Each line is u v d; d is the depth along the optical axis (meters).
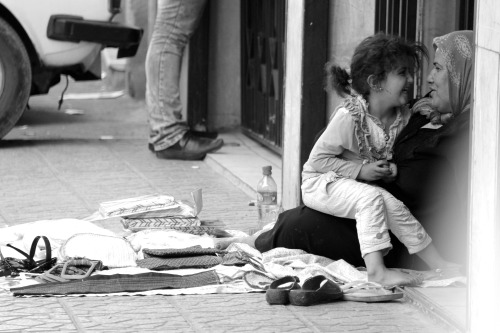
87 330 6.68
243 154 13.80
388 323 6.89
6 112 14.30
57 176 12.46
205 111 15.48
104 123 17.09
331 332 6.69
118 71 21.23
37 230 8.92
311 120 9.74
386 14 9.66
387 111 7.89
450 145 7.80
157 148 13.78
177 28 13.64
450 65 7.84
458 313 6.80
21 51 14.21
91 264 7.95
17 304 7.22
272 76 14.02
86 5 14.41
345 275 7.80
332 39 9.66
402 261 7.97
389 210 7.70
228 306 7.24
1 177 12.33
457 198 7.91
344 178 7.86
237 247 8.39
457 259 7.99
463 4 9.54
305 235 8.15
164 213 9.66
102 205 9.79
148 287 7.57
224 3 15.52
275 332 6.68
